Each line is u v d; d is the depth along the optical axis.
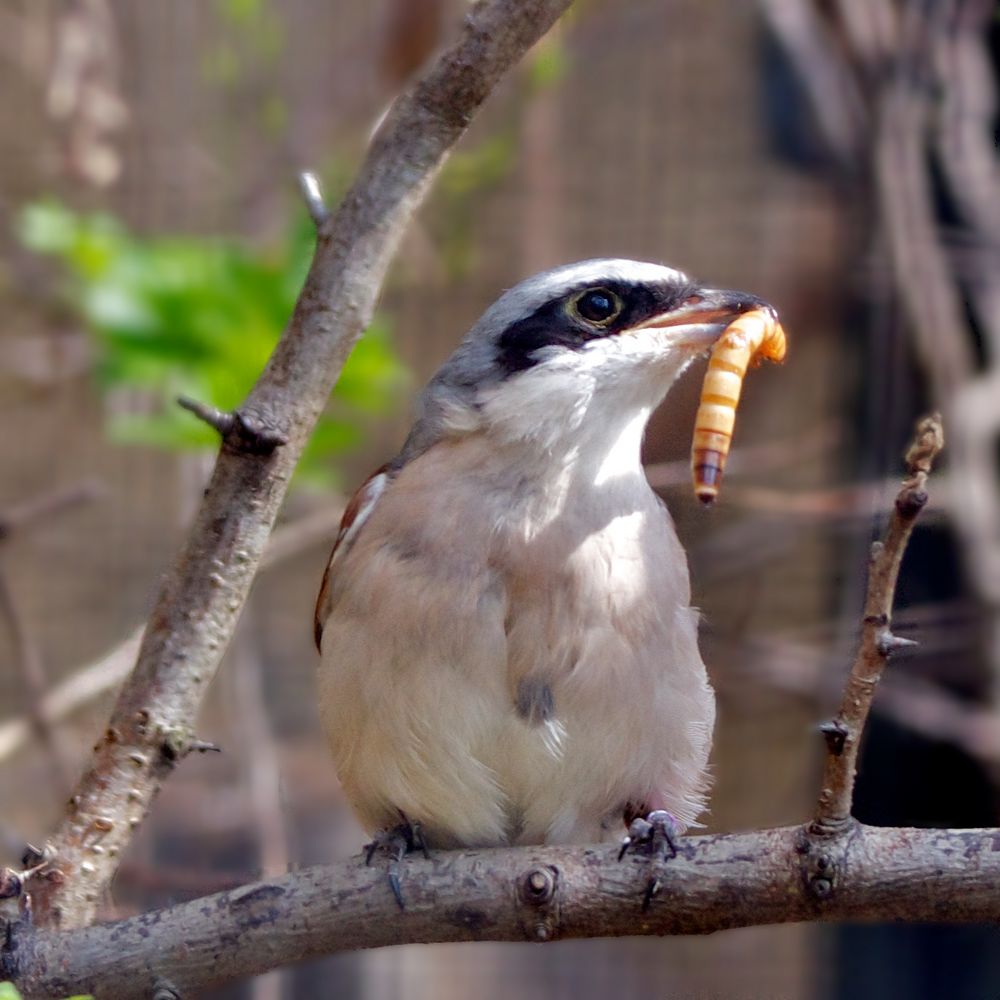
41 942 5.46
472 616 6.52
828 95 13.26
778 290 15.32
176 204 14.92
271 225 13.65
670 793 6.88
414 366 14.88
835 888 5.15
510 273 15.06
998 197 11.46
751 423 15.10
